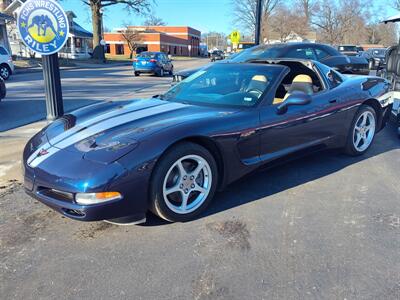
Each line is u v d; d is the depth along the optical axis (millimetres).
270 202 3541
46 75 4602
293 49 8172
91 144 2875
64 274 2434
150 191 2840
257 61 4766
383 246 2793
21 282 2350
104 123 3252
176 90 4230
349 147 4738
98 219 2643
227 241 2842
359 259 2619
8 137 5906
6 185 3936
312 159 4836
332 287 2309
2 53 15953
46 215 3264
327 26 56688
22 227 3055
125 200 2674
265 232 2984
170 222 3117
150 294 2244
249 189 3836
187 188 3068
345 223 3150
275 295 2234
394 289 2295
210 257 2631
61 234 2947
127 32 52625
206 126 3109
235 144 3295
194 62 42125
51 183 2680
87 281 2361
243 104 3621
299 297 2217
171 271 2471
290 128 3775
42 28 4328
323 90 4309
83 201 2590
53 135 3230
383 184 4035
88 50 52469
